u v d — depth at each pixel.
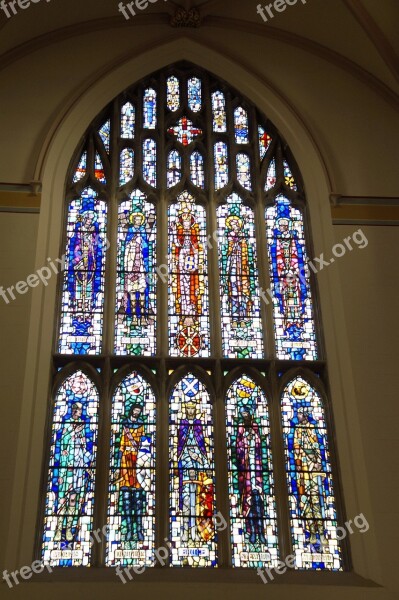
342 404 12.67
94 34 15.72
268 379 13.10
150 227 14.42
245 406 12.92
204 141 15.38
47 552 11.57
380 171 14.73
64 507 11.91
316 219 14.34
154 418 12.70
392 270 13.74
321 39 15.70
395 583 11.17
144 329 13.45
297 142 15.03
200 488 12.22
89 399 12.76
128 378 12.99
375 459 12.12
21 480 11.63
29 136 14.61
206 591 11.01
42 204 13.90
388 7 14.62
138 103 15.57
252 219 14.64
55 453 12.30
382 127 15.26
